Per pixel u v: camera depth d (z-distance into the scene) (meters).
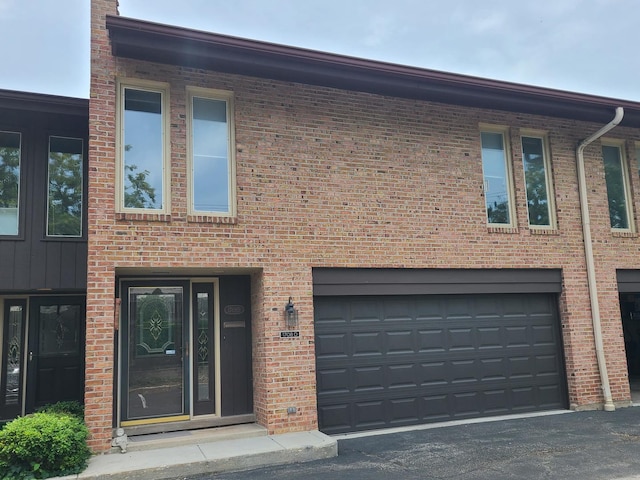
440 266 8.99
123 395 7.86
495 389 9.38
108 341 6.92
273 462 6.74
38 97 8.21
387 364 8.77
